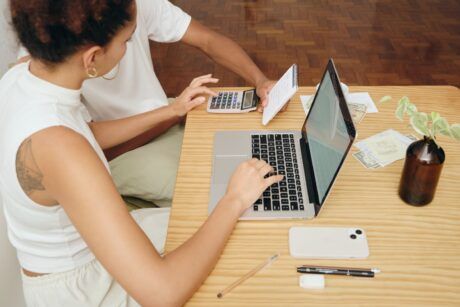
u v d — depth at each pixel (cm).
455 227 93
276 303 80
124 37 82
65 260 94
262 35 337
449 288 81
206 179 108
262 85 140
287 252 90
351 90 139
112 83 147
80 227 77
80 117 88
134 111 153
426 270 85
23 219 88
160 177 140
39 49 74
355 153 114
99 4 73
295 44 324
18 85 83
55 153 75
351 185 105
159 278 78
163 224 124
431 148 92
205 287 84
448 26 348
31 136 76
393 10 374
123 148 147
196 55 313
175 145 149
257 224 96
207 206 101
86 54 77
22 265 97
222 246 89
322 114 107
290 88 120
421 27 347
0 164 82
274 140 118
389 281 83
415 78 287
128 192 144
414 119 93
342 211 98
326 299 80
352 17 362
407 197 98
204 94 139
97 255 78
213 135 123
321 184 96
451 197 101
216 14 370
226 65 162
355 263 86
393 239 91
